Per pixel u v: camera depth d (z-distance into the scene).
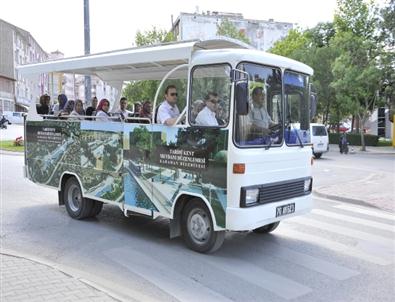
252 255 6.34
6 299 4.23
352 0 35.84
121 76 9.21
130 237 7.18
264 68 6.10
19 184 12.23
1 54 72.56
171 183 6.44
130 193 7.11
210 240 6.16
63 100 9.71
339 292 5.07
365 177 15.07
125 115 8.86
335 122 40.59
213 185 5.89
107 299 4.26
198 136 6.04
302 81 6.80
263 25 66.75
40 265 5.21
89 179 7.95
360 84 28.44
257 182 5.89
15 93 75.38
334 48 34.28
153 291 5.00
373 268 5.91
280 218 6.23
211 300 4.78
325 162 21.52
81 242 6.88
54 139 8.77
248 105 5.70
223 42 6.47
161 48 6.66
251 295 4.94
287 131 6.45
